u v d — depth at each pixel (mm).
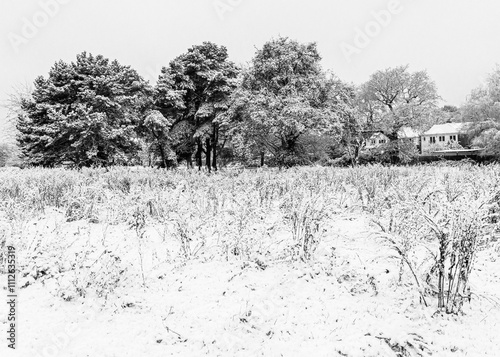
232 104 23516
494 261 5129
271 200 7961
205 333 3496
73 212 7395
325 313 3871
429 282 4059
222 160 32406
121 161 23844
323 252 5043
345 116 25578
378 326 3562
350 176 11852
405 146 33531
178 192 7844
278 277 4617
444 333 3459
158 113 24594
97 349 3209
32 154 24953
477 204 3723
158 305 3998
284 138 22594
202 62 26969
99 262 4617
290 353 3227
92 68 23766
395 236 4281
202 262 5098
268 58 22188
